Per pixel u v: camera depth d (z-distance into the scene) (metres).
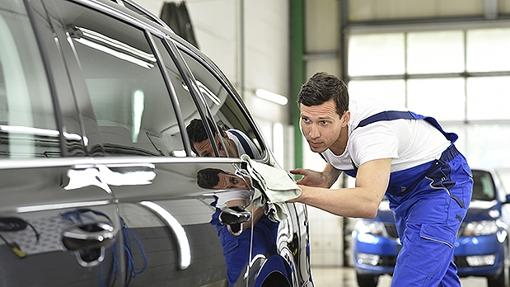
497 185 8.86
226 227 2.24
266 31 13.70
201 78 2.57
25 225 1.42
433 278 3.14
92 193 1.65
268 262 2.56
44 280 1.44
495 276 8.13
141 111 2.06
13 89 1.62
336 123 2.82
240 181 2.43
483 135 14.34
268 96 13.27
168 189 1.97
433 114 14.49
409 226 3.18
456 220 3.16
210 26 11.02
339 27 14.86
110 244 1.64
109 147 1.82
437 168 3.15
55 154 1.64
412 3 14.54
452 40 14.42
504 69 14.24
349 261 14.45
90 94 1.83
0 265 1.35
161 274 1.85
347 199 2.68
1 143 1.54
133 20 2.21
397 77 14.62
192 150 2.25
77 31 1.89
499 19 14.14
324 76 2.81
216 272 2.15
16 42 1.66
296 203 3.02
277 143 14.46
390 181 3.19
